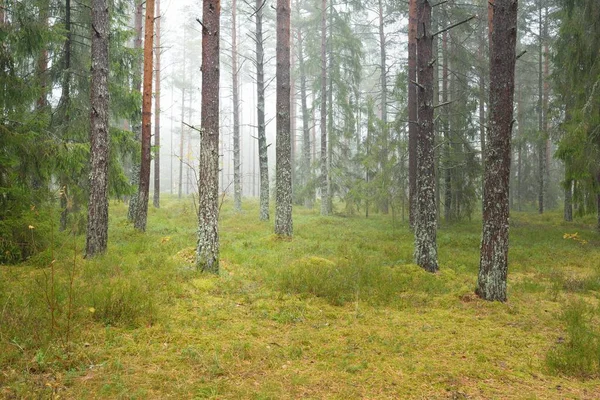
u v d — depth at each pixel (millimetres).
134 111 15320
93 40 10211
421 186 10242
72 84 13266
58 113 13164
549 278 9906
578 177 14211
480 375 4621
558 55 17328
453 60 19234
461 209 21312
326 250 12336
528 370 4812
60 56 13500
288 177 14312
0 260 8883
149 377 4199
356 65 26266
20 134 9406
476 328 6320
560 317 6766
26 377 3936
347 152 26812
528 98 32531
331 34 26203
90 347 4844
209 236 8898
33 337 4844
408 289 8562
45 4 12773
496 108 7812
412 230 17641
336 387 4184
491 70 7895
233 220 20203
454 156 19922
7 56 10180
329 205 25953
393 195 21297
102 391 3820
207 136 9023
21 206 9391
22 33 10680
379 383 4320
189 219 19125
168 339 5242
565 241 15531
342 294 7668
